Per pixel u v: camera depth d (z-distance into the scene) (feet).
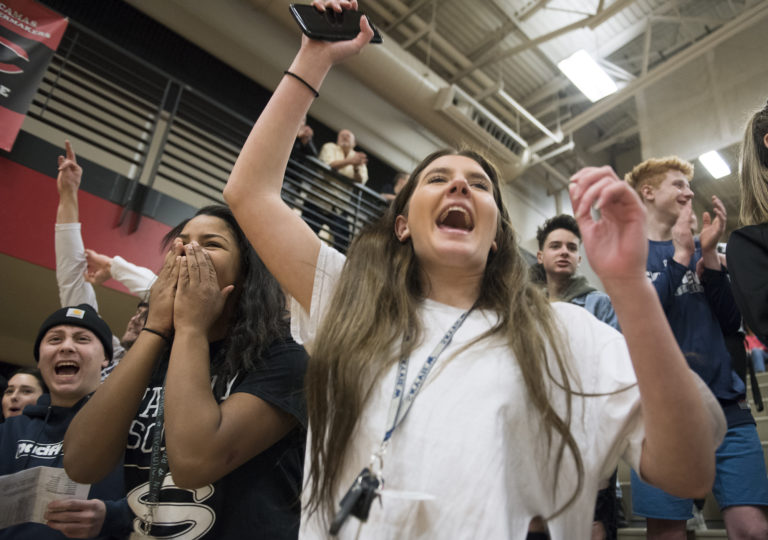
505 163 27.63
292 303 3.67
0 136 13.41
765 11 21.17
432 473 2.47
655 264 7.14
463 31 26.02
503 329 3.02
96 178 14.96
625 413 2.66
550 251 8.45
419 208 3.48
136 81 19.75
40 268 13.91
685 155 24.82
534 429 2.68
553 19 24.47
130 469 3.84
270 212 3.65
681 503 6.02
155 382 4.17
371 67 23.61
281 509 3.52
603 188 2.33
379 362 2.95
